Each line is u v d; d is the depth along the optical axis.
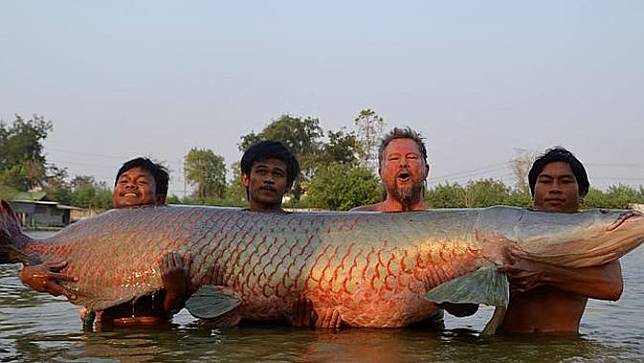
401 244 2.31
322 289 2.32
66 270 2.47
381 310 2.30
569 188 2.38
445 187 19.03
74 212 28.81
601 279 2.22
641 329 2.32
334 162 27.50
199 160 35.66
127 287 2.40
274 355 1.84
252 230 2.38
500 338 2.11
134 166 2.68
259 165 2.49
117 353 1.88
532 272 2.25
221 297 2.32
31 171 34.88
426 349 1.93
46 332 2.23
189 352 1.88
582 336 2.17
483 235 2.29
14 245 2.55
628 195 16.98
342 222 2.38
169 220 2.44
